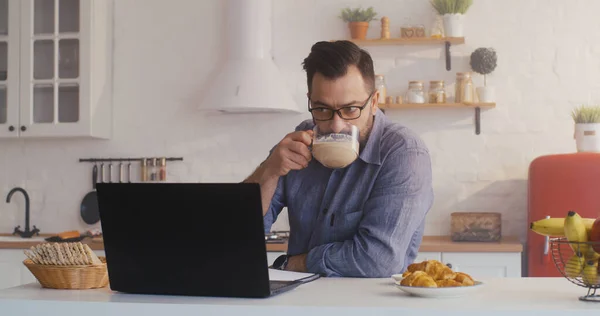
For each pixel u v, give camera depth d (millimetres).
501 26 4449
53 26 4566
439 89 4348
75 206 4855
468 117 4473
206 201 1630
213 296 1671
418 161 2131
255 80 4344
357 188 2164
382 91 4383
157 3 4766
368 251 2025
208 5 4719
